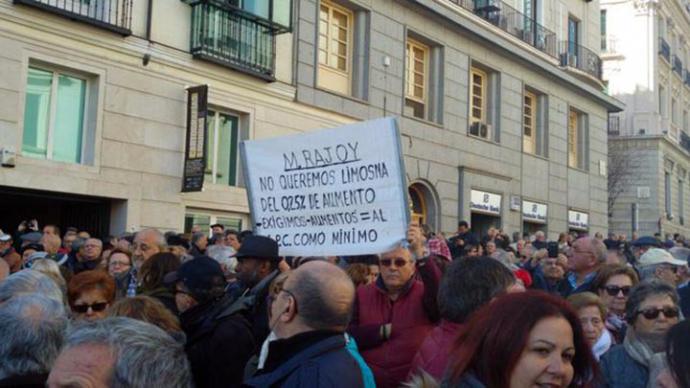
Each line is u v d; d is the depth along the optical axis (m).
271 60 14.86
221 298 3.84
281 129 15.18
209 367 3.58
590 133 27.80
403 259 4.04
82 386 2.00
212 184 13.85
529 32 23.92
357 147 4.38
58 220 13.26
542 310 1.98
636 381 3.44
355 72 17.42
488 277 3.04
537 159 23.91
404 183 4.18
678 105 46.28
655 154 39.28
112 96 12.27
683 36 48.00
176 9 13.31
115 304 3.58
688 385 2.21
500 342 1.95
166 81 13.10
